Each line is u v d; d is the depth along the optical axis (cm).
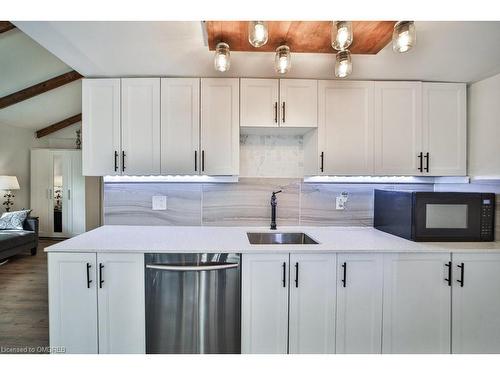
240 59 167
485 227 176
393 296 160
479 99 193
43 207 551
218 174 195
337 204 227
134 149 193
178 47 153
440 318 161
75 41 147
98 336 157
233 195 224
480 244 171
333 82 196
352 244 168
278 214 226
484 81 190
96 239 176
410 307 161
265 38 117
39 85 407
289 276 157
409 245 167
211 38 137
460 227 176
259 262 157
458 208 176
